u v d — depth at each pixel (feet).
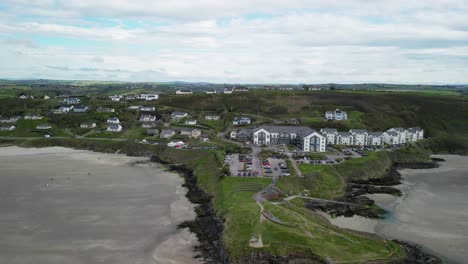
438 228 229.86
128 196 282.15
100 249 192.85
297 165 338.54
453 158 474.90
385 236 215.10
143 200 272.92
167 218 236.63
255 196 259.60
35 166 386.52
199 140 481.87
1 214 240.12
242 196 258.78
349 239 199.11
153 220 232.94
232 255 182.70
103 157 443.32
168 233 213.46
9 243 198.18
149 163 409.90
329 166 335.47
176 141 481.05
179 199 276.41
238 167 331.16
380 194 300.20
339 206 262.06
